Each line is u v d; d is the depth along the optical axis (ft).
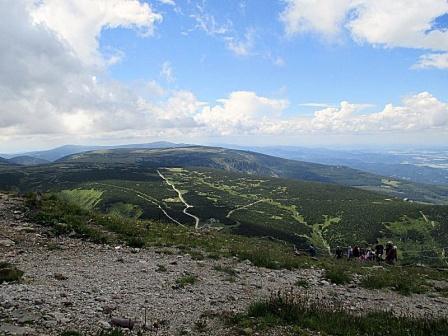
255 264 73.72
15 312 36.14
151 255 69.31
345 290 65.36
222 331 38.78
